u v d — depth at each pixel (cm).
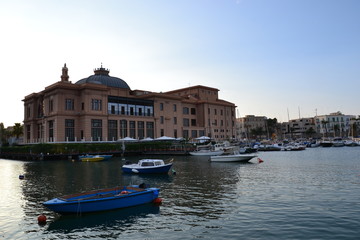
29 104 8625
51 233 1512
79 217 1759
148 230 1518
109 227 1582
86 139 6988
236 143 9962
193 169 4159
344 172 3503
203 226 1546
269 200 2067
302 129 19688
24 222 1694
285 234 1395
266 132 18550
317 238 1339
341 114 18988
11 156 7731
